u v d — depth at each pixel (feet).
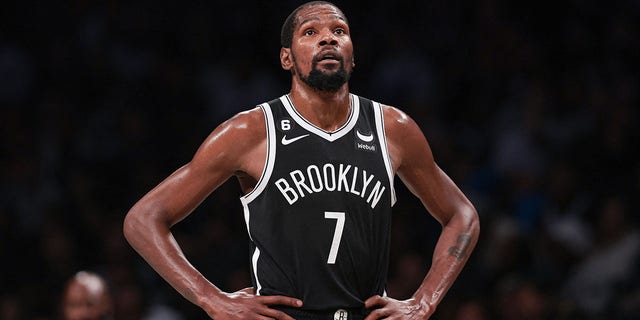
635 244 40.98
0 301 43.37
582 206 44.75
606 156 46.93
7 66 54.54
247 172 19.48
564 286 40.96
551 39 55.11
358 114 20.01
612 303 39.45
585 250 42.80
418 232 43.96
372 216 19.40
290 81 56.13
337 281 19.04
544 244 41.86
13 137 50.29
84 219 46.44
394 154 20.07
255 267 19.39
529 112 49.34
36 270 44.91
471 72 53.98
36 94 53.98
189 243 43.73
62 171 49.26
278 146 19.40
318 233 19.06
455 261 20.38
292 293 19.04
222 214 45.27
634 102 50.85
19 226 47.19
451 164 47.01
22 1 56.44
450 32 56.18
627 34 54.39
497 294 38.14
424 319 19.44
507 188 46.42
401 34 55.72
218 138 19.52
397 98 53.78
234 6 57.52
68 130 50.75
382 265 19.66
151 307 40.75
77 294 29.60
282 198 19.19
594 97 49.98
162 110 52.54
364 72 55.57
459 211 20.95
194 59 55.36
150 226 19.47
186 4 56.95
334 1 57.57
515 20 56.03
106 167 48.93
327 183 19.22
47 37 56.03
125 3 56.80
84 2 56.75
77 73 54.03
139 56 55.26
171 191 19.66
